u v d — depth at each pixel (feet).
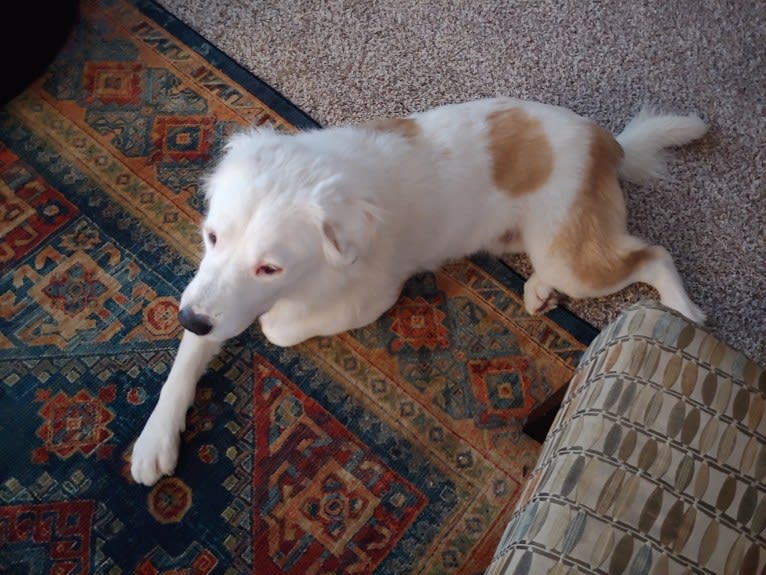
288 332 5.79
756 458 3.64
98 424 5.68
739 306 6.51
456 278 6.53
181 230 6.49
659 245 6.66
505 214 5.81
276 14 7.55
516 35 7.64
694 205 6.89
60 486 5.43
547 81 7.46
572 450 3.66
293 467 5.69
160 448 5.43
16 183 6.54
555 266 5.87
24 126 6.81
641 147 6.51
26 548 5.22
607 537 3.38
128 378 5.87
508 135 5.52
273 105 7.11
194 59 7.27
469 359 6.22
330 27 7.54
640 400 3.73
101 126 6.88
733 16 7.83
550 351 6.31
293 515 5.53
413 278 6.50
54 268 6.22
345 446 5.80
